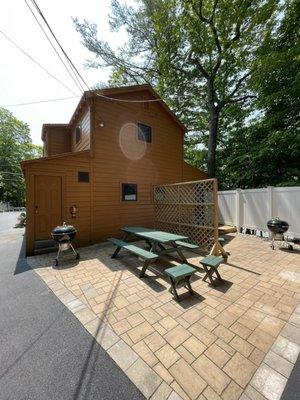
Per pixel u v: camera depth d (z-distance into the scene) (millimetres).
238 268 4039
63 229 4500
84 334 2199
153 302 2809
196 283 3393
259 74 8523
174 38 10836
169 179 9078
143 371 1709
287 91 8023
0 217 17141
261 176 9758
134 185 7719
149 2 10594
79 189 6145
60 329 2289
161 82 12312
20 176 30016
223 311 2561
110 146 6941
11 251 5770
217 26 10500
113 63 11680
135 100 7734
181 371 1696
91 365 1792
